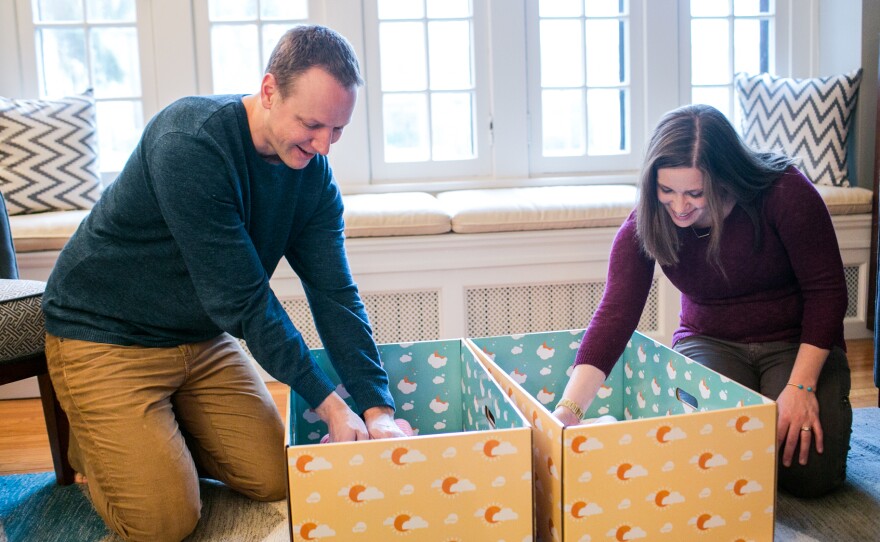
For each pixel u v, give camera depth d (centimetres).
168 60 309
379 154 325
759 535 129
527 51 325
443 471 120
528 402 133
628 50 330
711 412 123
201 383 174
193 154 138
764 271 168
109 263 156
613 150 339
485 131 328
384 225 268
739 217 165
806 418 158
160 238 153
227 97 149
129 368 160
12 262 204
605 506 122
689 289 178
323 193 164
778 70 339
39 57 311
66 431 189
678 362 159
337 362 158
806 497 169
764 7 338
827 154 304
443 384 176
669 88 332
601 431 120
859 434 203
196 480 164
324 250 165
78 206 288
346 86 133
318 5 314
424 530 122
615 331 163
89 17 310
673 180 154
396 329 277
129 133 319
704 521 126
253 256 145
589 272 279
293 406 150
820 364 159
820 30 334
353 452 118
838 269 161
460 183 324
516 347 179
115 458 156
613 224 277
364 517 120
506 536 123
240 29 313
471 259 273
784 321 174
